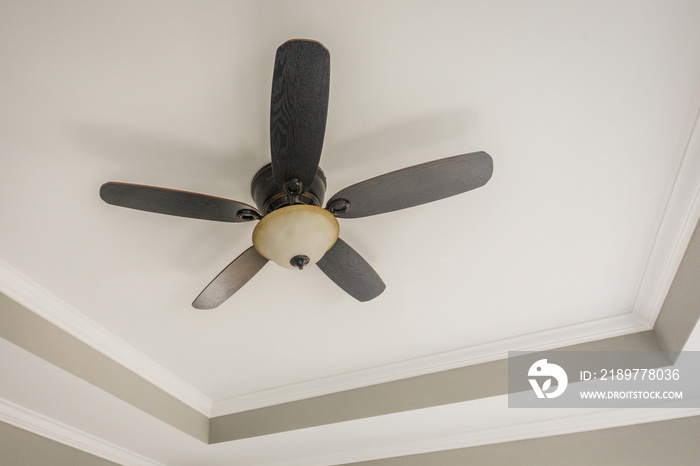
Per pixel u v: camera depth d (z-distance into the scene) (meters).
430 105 1.46
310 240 1.39
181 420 2.63
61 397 2.14
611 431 2.62
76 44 1.24
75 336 2.09
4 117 1.37
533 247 1.99
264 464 3.10
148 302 2.10
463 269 2.08
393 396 2.64
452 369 2.63
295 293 2.13
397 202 1.46
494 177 1.69
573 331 2.48
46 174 1.53
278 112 1.17
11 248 1.76
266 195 1.57
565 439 2.68
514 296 2.26
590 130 1.54
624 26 1.29
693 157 1.60
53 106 1.36
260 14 1.23
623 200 1.78
